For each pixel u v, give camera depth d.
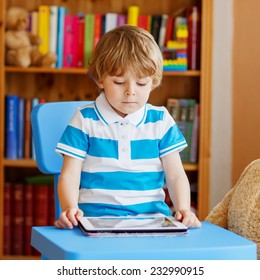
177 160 1.66
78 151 1.62
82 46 3.19
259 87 3.24
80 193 1.63
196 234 1.27
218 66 3.26
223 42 3.26
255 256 1.19
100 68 1.60
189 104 3.20
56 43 3.20
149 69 1.56
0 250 3.17
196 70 3.14
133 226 1.27
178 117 3.20
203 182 3.13
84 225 1.27
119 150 1.62
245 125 3.26
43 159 1.84
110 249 1.12
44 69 3.13
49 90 3.41
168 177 1.65
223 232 1.30
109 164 1.61
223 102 3.27
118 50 1.57
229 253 1.17
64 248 1.12
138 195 1.60
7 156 3.20
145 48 1.58
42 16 3.20
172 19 3.19
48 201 3.23
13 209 3.23
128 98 1.56
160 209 1.62
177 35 3.13
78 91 3.41
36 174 3.43
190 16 3.16
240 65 3.26
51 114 1.86
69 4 3.37
